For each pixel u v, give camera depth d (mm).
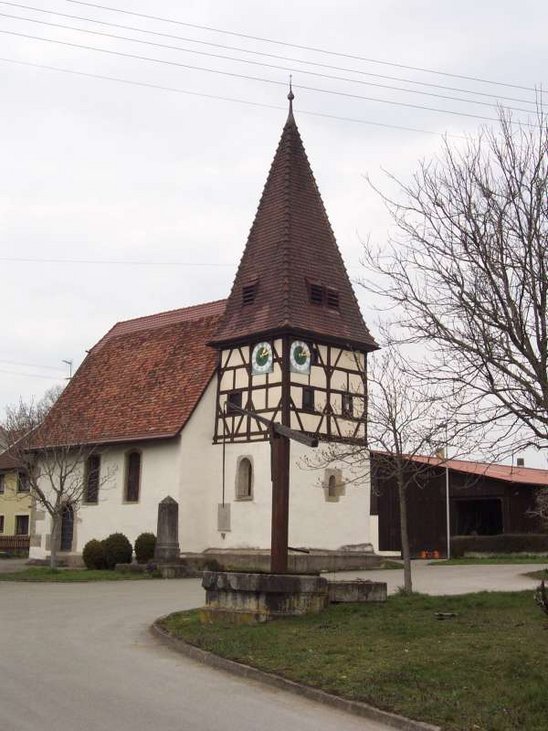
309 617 14922
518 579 24750
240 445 32500
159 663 12414
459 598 17078
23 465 35250
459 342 12445
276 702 10070
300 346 31812
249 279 34000
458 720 8688
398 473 19656
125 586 25328
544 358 11797
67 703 9602
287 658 11875
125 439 34719
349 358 33375
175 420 33406
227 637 13500
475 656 11227
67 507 36219
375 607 15922
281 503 15805
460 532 40375
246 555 31328
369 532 32719
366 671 10852
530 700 9086
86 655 12977
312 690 10328
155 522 33562
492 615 14734
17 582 27219
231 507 32406
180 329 39031
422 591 21188
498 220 12398
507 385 12359
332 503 31734
